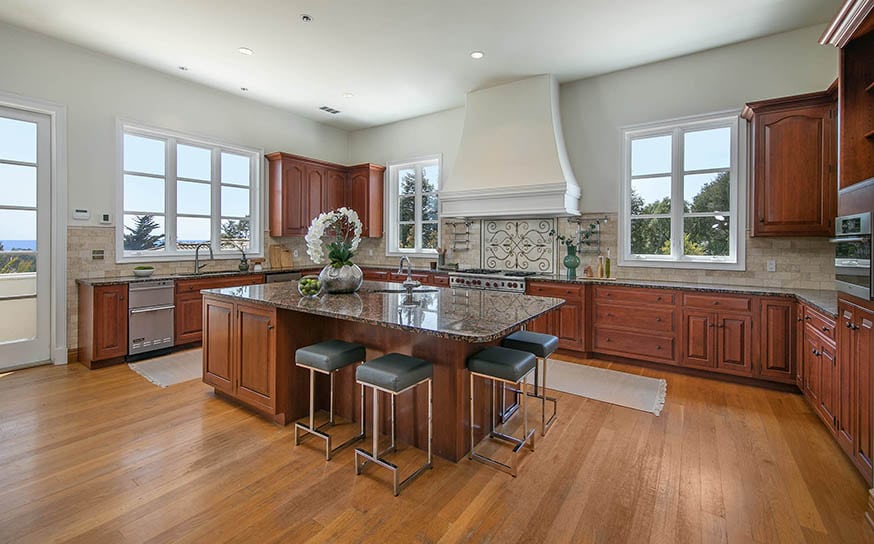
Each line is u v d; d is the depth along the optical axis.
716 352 3.74
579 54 4.23
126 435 2.64
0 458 2.35
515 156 4.86
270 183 5.97
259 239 5.88
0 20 3.64
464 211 5.15
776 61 3.88
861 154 2.39
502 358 2.32
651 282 4.25
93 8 3.43
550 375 3.89
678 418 2.96
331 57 4.32
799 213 3.49
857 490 2.09
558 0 3.29
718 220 4.27
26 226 3.94
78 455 2.40
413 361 2.27
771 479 2.20
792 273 3.84
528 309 2.54
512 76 4.79
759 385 3.61
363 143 7.04
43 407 3.06
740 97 4.04
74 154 4.17
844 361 2.33
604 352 4.34
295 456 2.41
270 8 3.41
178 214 5.09
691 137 4.39
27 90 3.86
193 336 4.70
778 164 3.56
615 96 4.70
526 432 2.38
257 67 4.59
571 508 1.96
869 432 2.02
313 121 6.58
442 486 2.14
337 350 2.51
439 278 5.45
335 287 3.18
